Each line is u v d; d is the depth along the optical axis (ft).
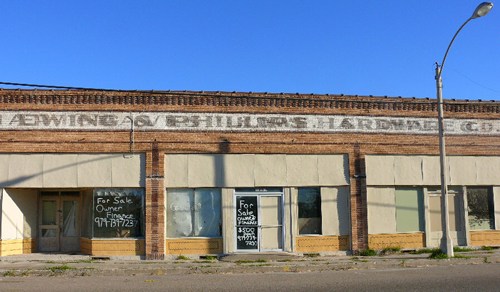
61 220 72.13
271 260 64.08
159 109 67.56
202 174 68.03
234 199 68.80
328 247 69.97
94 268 56.80
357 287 43.78
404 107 73.05
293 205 69.67
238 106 69.05
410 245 72.49
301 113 70.33
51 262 62.28
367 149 71.51
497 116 75.51
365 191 71.00
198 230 68.18
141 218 67.26
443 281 46.52
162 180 66.90
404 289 42.37
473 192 75.20
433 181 73.46
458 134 74.49
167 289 43.68
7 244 66.64
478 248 73.82
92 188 67.31
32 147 65.57
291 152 69.72
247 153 68.95
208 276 53.01
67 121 66.28
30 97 65.98
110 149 66.54
